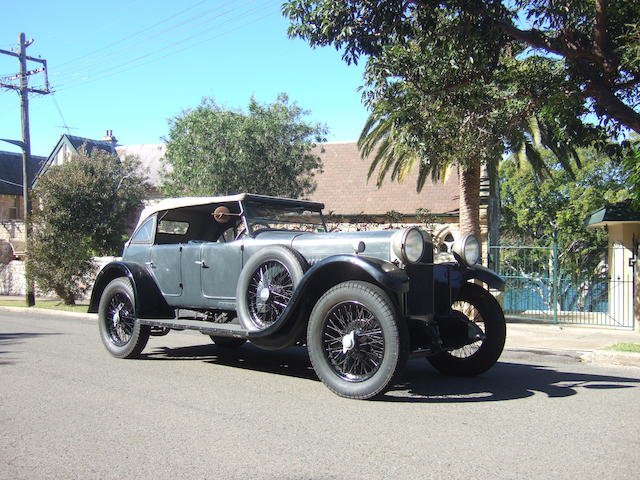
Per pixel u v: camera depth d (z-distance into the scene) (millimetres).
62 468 3803
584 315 14758
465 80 9445
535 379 6789
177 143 17219
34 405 5414
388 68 9172
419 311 5918
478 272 6828
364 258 5492
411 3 8672
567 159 14914
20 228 32500
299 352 8695
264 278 6430
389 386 5367
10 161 38656
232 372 7062
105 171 19984
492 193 17922
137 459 3961
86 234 18672
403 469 3752
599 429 4660
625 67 8766
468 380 6695
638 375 7199
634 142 9578
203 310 7625
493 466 3812
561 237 25094
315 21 8453
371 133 16781
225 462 3893
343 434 4504
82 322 13867
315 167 18688
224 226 8250
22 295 25922
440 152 10156
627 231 13672
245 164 16641
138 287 7789
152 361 7863
